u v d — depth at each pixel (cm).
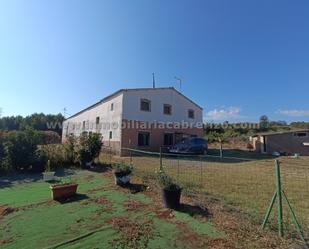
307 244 418
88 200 706
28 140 1266
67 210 623
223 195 748
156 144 2344
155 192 761
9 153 1214
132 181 914
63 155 1351
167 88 2506
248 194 764
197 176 1066
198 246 420
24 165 1241
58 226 519
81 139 1366
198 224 508
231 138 3709
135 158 1806
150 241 441
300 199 726
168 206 606
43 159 1267
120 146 2105
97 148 1353
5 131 1299
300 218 547
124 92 2178
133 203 667
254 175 1123
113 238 455
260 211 595
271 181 979
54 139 2512
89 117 2875
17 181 1028
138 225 512
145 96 2320
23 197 765
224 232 467
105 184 908
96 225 518
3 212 619
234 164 1576
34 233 486
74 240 450
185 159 1802
